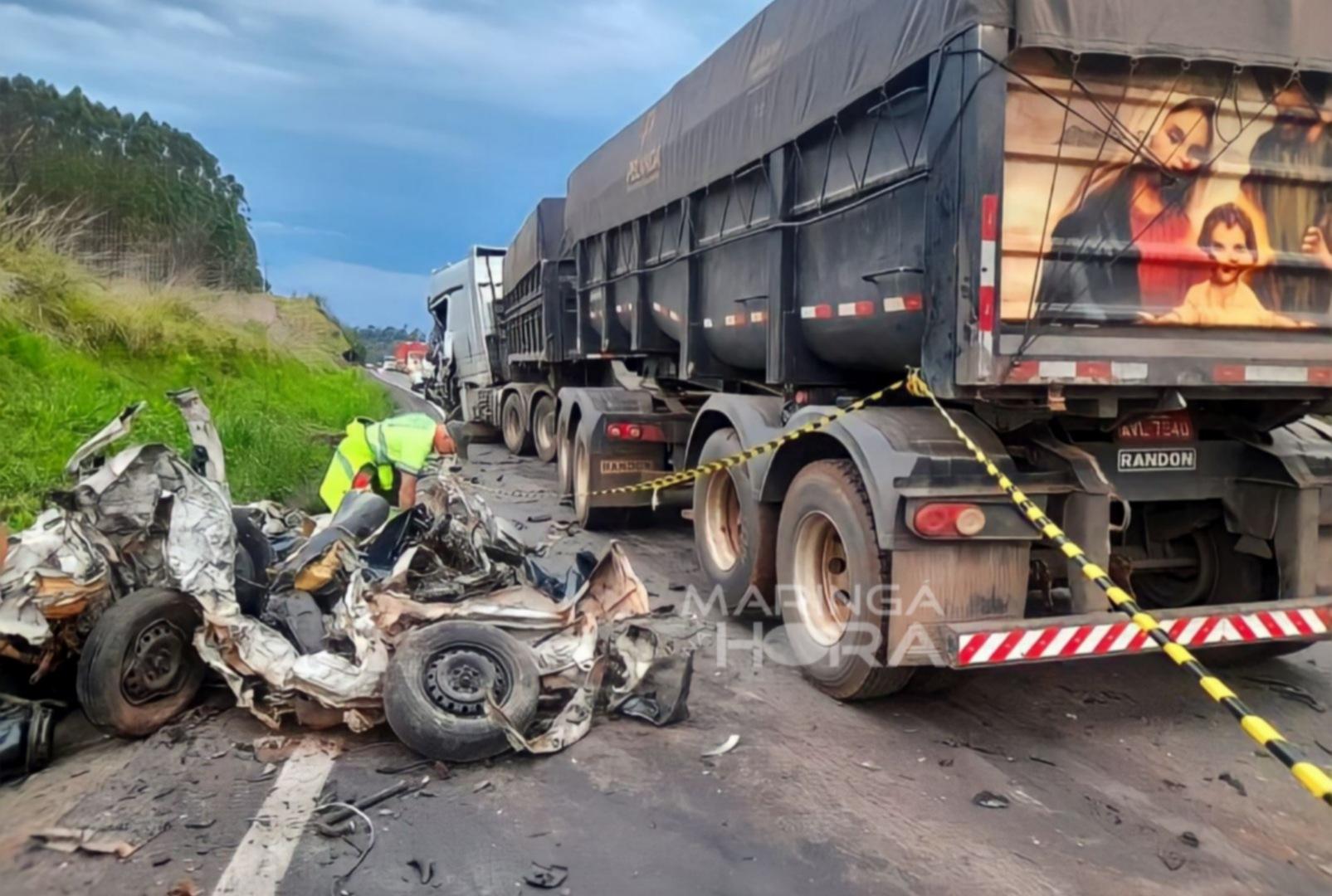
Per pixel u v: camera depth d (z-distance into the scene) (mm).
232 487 8836
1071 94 4180
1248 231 4578
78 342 12102
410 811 3740
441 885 3242
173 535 4336
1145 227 4391
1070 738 4559
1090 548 4453
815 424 5043
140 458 4508
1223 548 5359
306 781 3951
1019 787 4031
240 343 16438
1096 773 4180
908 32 4418
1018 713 4871
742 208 6516
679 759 4258
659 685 4734
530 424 14852
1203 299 4516
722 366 7426
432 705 4094
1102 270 4309
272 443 10477
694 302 7359
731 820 3721
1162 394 4504
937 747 4445
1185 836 3625
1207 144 4438
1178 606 5602
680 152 7328
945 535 4328
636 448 9078
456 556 5234
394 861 3381
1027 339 4156
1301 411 4941
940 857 3463
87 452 4641
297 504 9461
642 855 3451
